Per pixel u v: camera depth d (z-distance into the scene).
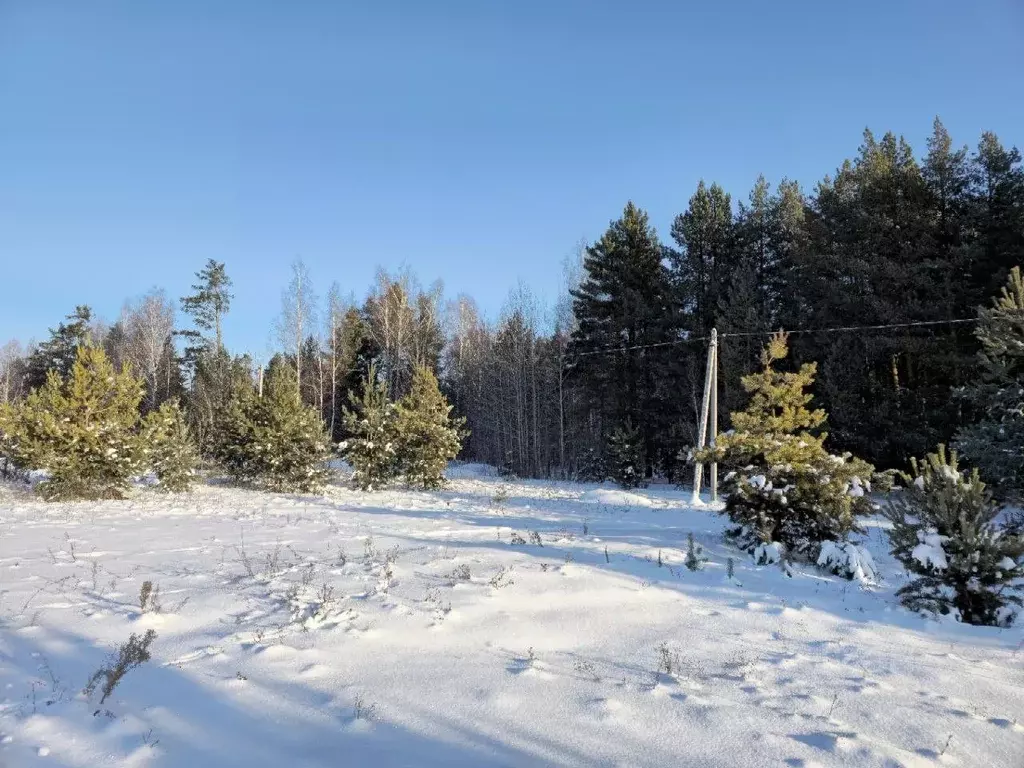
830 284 27.77
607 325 35.84
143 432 18.91
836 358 27.20
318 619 6.16
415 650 5.66
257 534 11.45
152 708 4.36
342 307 47.50
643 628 6.67
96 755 3.76
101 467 17.86
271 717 4.31
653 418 35.28
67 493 17.33
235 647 5.51
